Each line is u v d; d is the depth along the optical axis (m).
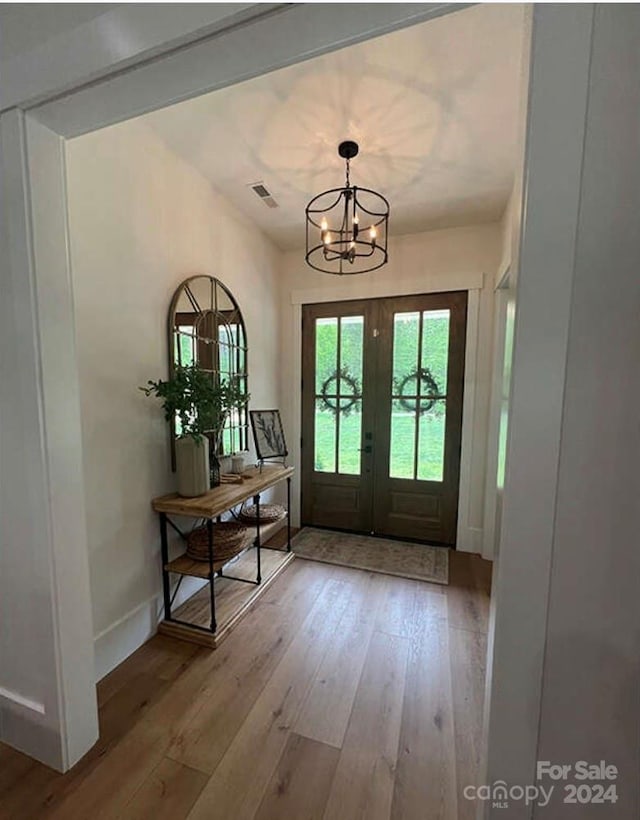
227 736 1.54
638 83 0.73
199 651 2.04
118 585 1.96
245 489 2.42
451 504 3.38
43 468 1.29
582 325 0.80
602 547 0.83
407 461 3.50
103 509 1.87
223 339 2.79
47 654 1.37
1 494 1.38
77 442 1.40
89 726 1.47
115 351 1.92
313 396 3.74
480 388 3.20
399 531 3.55
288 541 3.16
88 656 1.47
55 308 1.30
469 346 3.19
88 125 1.26
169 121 2.01
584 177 0.77
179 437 2.25
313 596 2.59
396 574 2.89
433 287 3.26
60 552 1.34
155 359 2.18
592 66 0.75
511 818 0.92
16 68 1.15
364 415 3.60
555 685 0.88
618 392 0.79
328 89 1.77
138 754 1.46
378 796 1.31
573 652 0.86
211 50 0.96
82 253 1.74
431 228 3.20
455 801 1.30
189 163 2.38
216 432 2.71
